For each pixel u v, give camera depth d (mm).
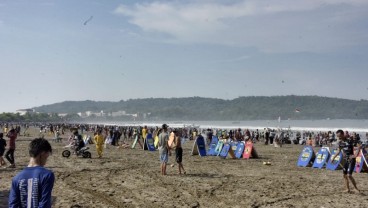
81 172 17812
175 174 17422
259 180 15953
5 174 17000
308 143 47094
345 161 13516
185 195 12531
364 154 19594
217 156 27578
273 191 13445
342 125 181125
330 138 48188
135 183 14820
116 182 15031
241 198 12164
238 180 15859
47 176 3895
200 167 20422
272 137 48281
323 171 19422
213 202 11539
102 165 20766
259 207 10969
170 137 17375
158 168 19609
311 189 13961
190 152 31453
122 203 11281
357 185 15031
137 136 37219
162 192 13000
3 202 11039
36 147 4059
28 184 3867
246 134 52531
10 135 19406
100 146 25625
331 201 11906
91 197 12070
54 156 25594
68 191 13062
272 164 22547
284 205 11250
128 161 23141
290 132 81812
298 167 21172
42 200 3816
